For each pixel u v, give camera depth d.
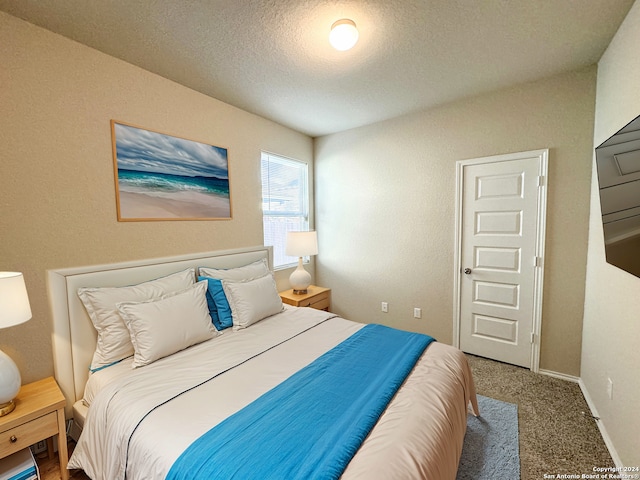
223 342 1.94
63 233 1.76
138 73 2.08
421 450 1.03
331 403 1.26
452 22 1.65
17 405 1.41
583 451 1.70
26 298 1.37
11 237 1.57
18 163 1.59
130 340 1.77
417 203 3.11
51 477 1.52
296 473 0.90
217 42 1.80
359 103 2.78
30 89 1.61
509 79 2.37
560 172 2.37
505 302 2.69
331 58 2.00
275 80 2.30
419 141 3.04
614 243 1.55
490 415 2.01
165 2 1.46
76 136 1.79
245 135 2.92
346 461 0.95
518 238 2.59
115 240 1.99
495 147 2.63
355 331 2.13
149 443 1.11
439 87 2.48
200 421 1.18
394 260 3.31
